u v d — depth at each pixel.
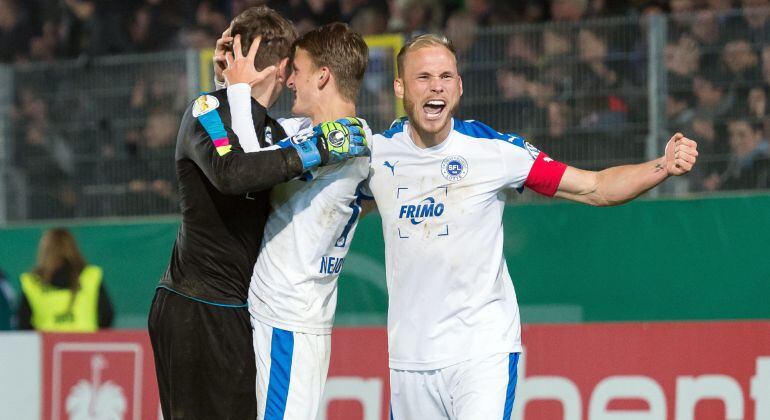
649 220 25.94
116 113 30.06
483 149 15.62
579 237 26.30
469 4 32.16
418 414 16.06
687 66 26.23
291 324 14.72
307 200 14.63
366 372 21.56
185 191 14.62
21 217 30.59
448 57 15.30
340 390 21.67
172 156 29.67
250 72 14.60
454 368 15.51
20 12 37.47
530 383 20.86
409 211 15.69
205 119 14.22
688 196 25.80
